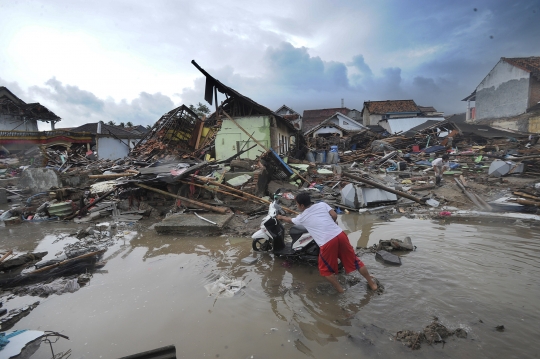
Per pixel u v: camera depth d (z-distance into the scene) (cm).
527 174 1377
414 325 322
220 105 1514
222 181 959
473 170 1625
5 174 1620
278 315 351
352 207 899
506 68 2881
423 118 3916
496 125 2892
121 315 358
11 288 438
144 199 910
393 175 1655
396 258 488
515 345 285
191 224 685
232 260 522
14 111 2831
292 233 513
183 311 364
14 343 305
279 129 1684
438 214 802
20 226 794
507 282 408
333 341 303
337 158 2420
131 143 3125
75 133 2659
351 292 399
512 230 648
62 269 489
